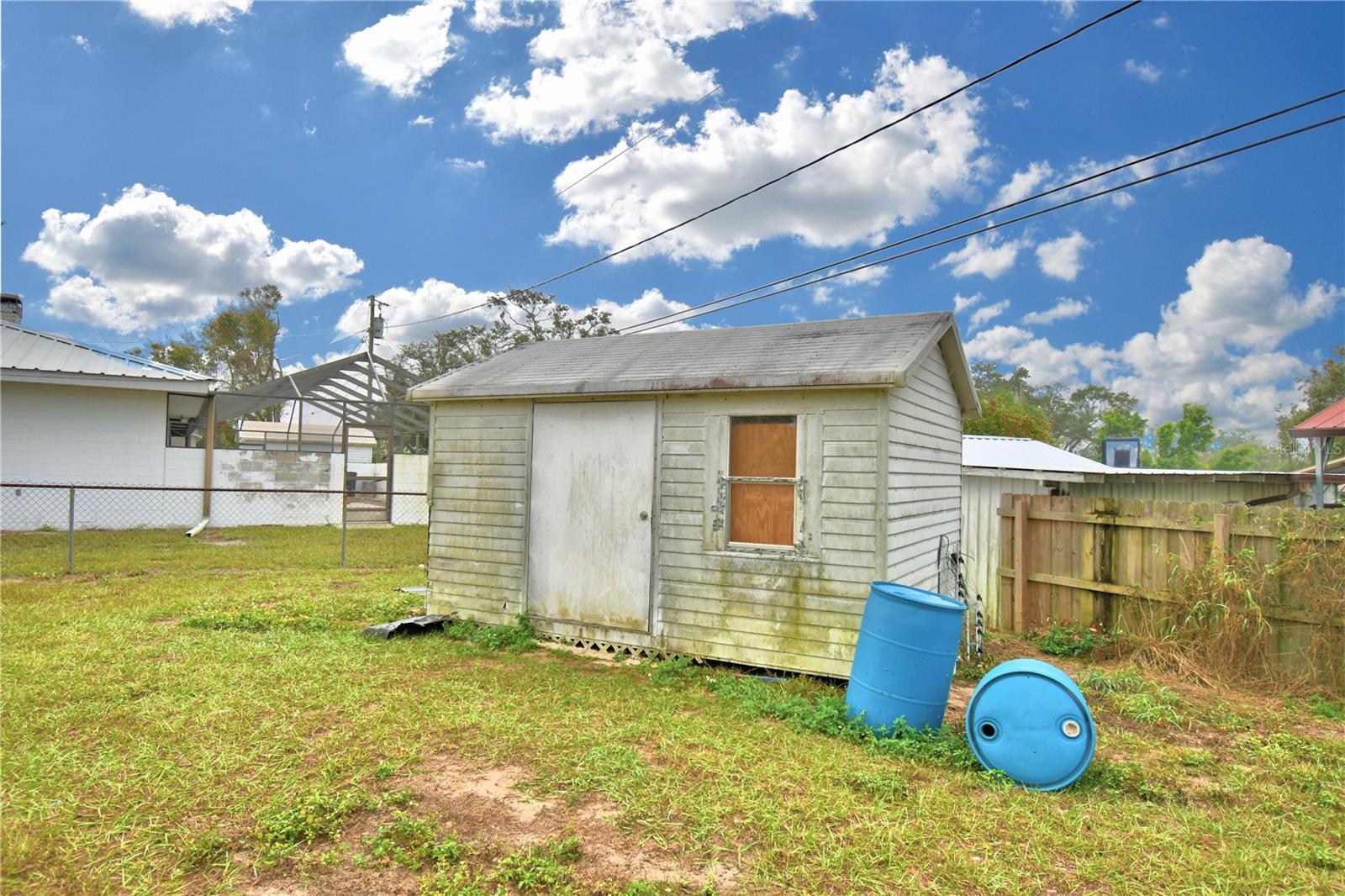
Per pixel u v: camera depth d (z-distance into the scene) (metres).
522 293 35.75
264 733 4.52
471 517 7.96
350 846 3.25
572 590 7.30
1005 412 25.38
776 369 6.24
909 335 6.52
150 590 9.25
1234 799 4.06
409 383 23.14
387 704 5.13
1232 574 6.30
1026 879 3.09
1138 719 5.36
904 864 3.20
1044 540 8.15
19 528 15.50
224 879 2.98
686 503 6.73
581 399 7.32
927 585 7.02
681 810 3.63
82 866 3.04
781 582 6.24
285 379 20.36
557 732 4.70
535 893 2.90
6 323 16.55
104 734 4.41
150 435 16.58
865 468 5.91
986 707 4.32
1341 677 5.82
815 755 4.43
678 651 6.70
